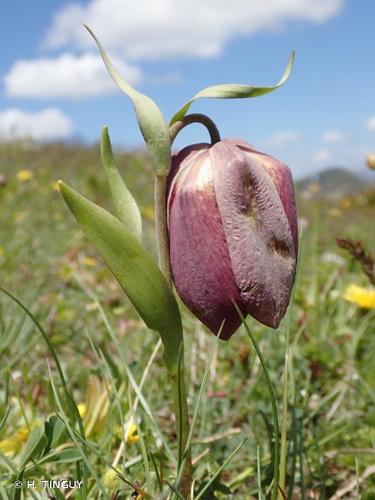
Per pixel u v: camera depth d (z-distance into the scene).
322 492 0.12
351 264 0.26
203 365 0.18
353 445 0.14
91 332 0.21
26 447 0.11
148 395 0.15
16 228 0.41
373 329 0.21
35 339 0.19
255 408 0.15
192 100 0.10
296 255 0.09
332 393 0.15
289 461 0.13
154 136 0.10
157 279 0.09
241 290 0.09
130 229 0.10
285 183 0.09
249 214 0.09
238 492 0.12
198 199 0.09
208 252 0.09
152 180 0.75
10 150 0.92
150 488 0.10
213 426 0.15
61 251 0.35
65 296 0.25
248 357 0.18
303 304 0.23
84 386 0.17
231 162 0.09
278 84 0.10
